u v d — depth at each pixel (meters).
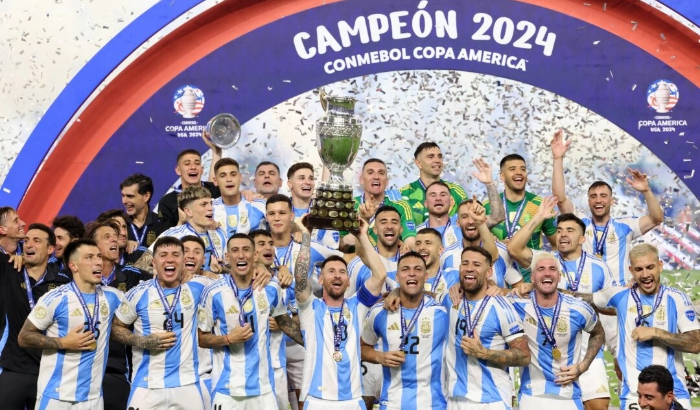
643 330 7.88
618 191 12.77
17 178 12.09
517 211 9.84
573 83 12.27
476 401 7.80
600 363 9.01
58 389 7.72
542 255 8.04
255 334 8.13
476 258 7.79
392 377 7.96
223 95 12.31
